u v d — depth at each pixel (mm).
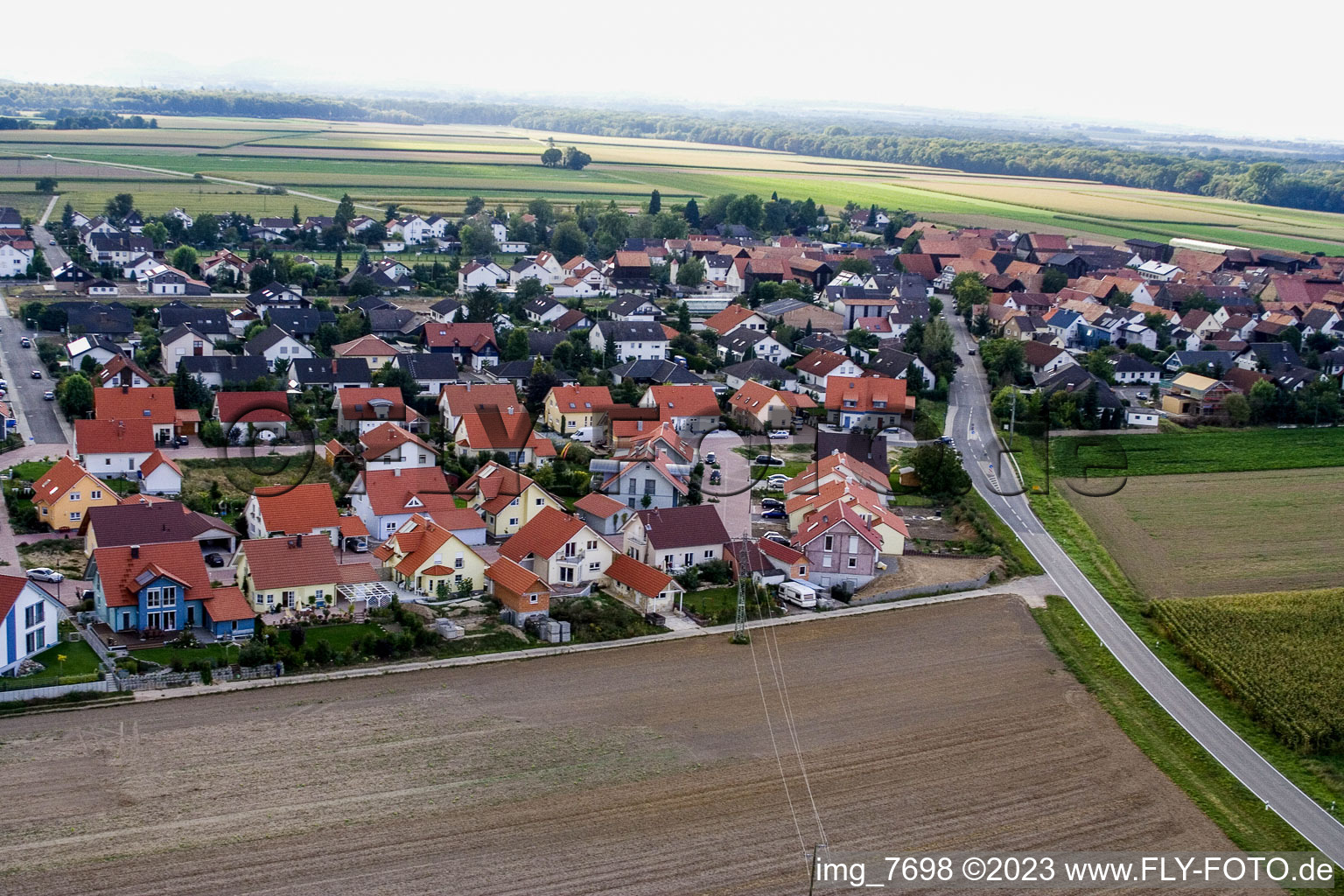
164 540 82500
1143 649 80438
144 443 103125
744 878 51312
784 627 80125
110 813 53156
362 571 85062
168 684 65875
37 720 61094
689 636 77625
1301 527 107938
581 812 55656
